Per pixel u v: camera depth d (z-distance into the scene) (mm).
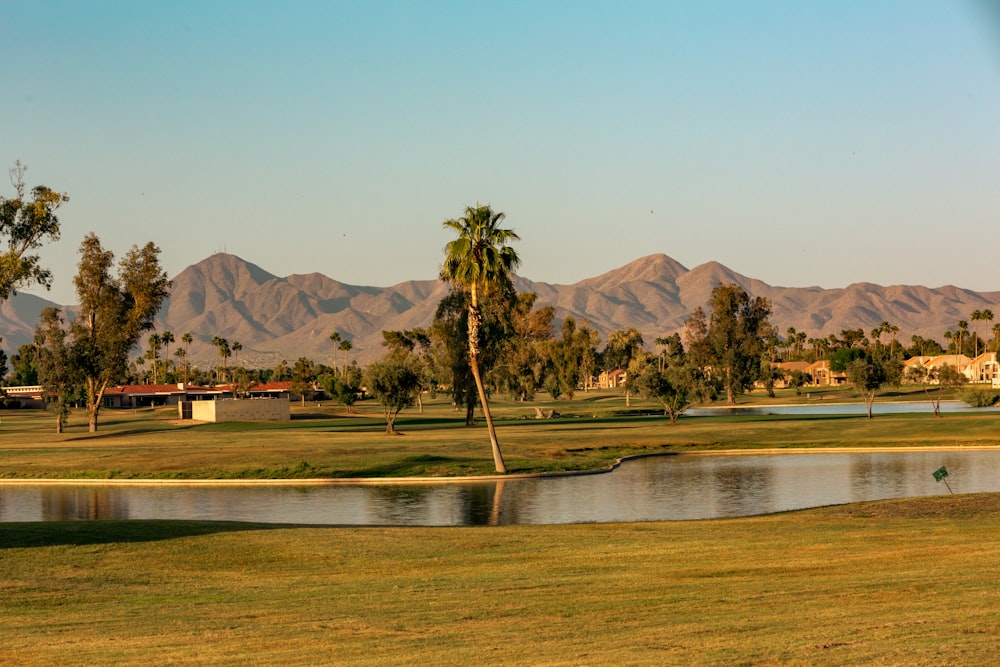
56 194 66250
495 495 49562
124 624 17875
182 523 32469
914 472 56750
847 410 141750
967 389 152250
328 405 195625
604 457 67125
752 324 168125
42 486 59344
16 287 66500
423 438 82750
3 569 24562
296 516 42812
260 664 14195
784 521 32844
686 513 41875
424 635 16094
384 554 26422
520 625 16656
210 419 122000
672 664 12734
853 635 13992
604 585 20703
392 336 117125
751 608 17172
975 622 14445
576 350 170750
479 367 61844
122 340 108562
